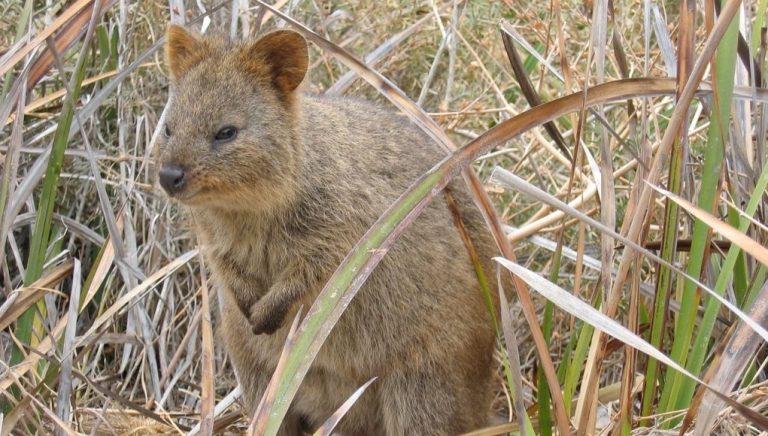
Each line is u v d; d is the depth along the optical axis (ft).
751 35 5.56
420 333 5.61
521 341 6.24
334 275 4.87
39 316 5.64
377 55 6.31
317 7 6.63
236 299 5.64
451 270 5.64
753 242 4.83
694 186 5.68
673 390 5.25
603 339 5.13
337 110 5.69
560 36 5.38
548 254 6.42
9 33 6.37
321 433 4.90
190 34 5.57
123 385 6.03
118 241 5.64
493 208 5.06
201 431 5.01
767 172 5.15
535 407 5.51
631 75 6.38
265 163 5.45
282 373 4.82
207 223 5.62
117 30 6.45
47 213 5.46
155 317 6.14
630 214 5.21
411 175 5.70
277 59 5.49
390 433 5.69
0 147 6.18
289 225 5.55
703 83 5.28
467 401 5.70
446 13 6.81
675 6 6.61
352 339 5.62
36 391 5.34
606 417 5.71
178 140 5.41
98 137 6.38
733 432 5.20
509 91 6.81
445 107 6.52
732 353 4.89
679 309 5.41
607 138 5.21
